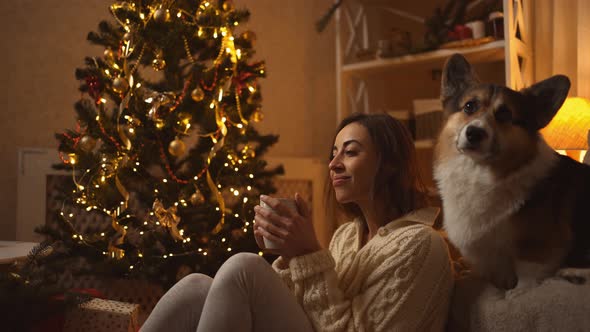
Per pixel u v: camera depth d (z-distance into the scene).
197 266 2.56
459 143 1.12
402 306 1.11
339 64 3.56
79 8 3.30
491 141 1.08
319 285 1.16
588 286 0.99
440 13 3.17
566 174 1.15
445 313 1.17
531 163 1.11
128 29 2.40
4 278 1.49
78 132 2.50
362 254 1.23
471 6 3.19
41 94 3.21
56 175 2.90
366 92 3.72
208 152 2.58
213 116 2.50
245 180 2.53
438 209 1.30
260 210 1.22
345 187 1.29
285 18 3.89
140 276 2.38
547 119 1.15
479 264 1.17
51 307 1.50
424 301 1.13
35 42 3.21
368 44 3.72
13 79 3.15
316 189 3.64
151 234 2.44
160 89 2.50
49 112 3.22
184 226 2.46
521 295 1.06
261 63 2.65
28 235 2.88
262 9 3.78
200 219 2.53
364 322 1.14
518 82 2.82
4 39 3.14
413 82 3.90
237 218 2.53
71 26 3.28
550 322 0.99
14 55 3.16
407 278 1.12
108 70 2.41
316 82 4.02
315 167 3.64
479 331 1.10
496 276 1.17
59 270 2.28
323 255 1.18
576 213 1.11
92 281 2.73
